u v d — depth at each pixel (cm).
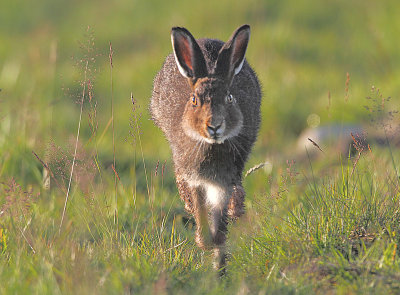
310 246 1005
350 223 1059
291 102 2317
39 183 1456
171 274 972
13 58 2969
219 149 1137
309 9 3284
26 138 1623
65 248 1010
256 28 3025
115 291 863
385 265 907
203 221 1172
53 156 1254
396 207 1089
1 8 4172
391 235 1011
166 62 1406
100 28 3472
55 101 1642
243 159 1204
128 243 1102
